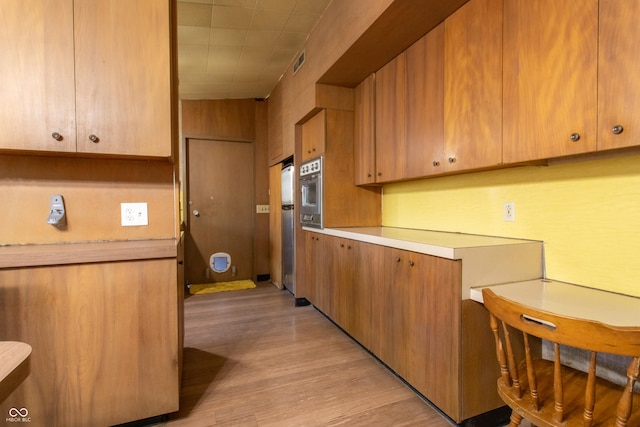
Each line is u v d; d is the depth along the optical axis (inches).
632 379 32.4
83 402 56.6
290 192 147.9
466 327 58.2
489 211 78.7
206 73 143.0
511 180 72.8
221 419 64.2
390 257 77.4
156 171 71.0
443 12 71.1
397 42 84.5
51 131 55.7
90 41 57.7
